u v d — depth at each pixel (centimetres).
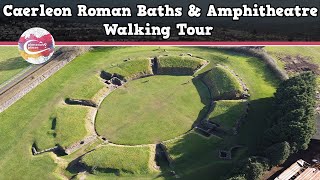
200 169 6462
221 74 8525
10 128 7388
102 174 6425
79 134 7156
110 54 9556
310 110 6588
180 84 8631
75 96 8150
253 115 7581
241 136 7138
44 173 6481
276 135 6362
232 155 6731
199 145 6919
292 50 9675
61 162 6681
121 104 8094
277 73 8681
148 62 9112
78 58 9394
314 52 9625
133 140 7181
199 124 7488
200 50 9669
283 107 6794
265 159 6059
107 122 7631
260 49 9544
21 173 6494
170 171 6456
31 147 6994
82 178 6338
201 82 8675
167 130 7406
